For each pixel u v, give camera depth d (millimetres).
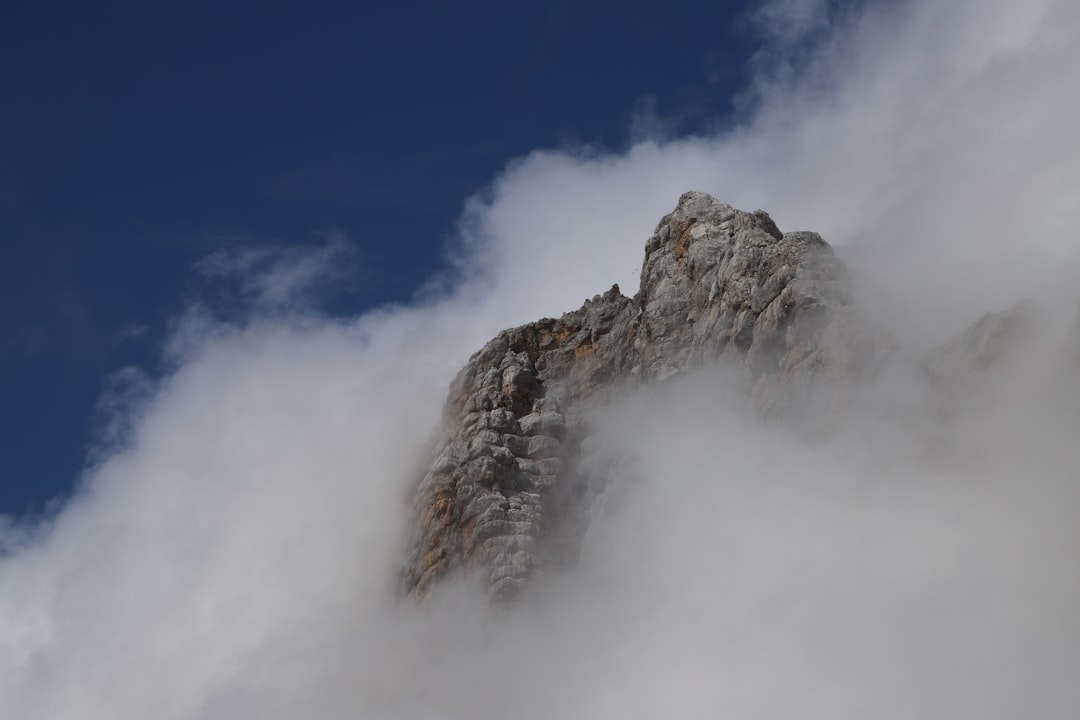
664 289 181250
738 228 179000
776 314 162750
